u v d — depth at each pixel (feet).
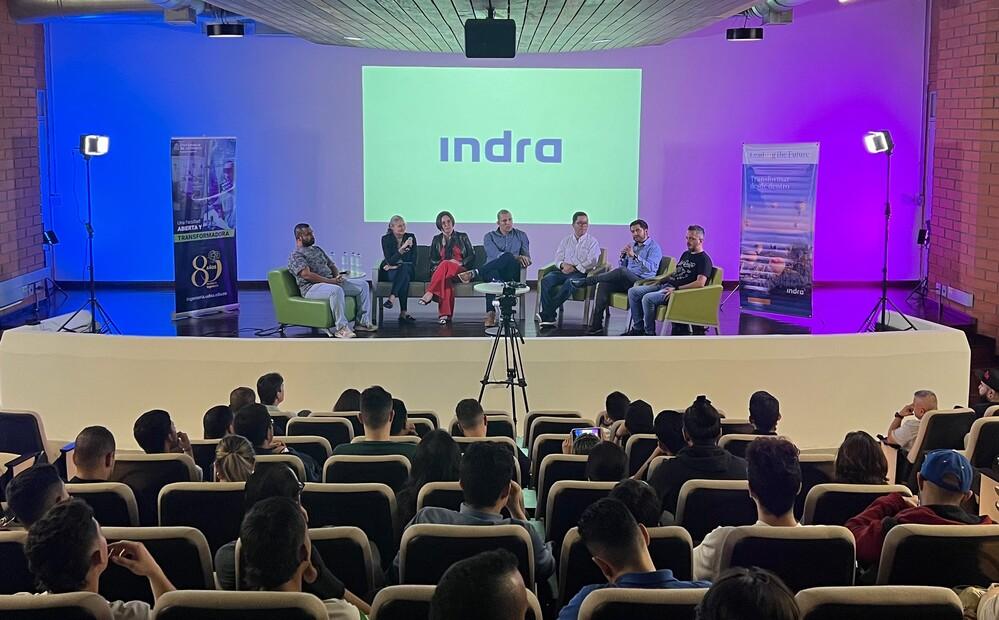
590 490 10.02
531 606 6.61
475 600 4.76
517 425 21.65
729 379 21.36
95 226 37.91
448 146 38.32
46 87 37.06
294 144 38.19
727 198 38.34
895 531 8.14
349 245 38.78
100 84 37.24
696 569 8.94
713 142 38.06
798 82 37.55
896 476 16.31
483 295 32.45
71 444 13.55
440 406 21.61
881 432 21.83
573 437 13.39
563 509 10.08
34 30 35.32
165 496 9.95
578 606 7.29
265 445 12.41
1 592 8.28
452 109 38.11
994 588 7.22
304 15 23.75
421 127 38.19
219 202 33.37
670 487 11.23
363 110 38.06
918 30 37.11
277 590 6.75
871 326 30.81
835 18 37.14
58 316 30.76
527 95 38.01
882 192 37.88
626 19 23.57
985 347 30.60
